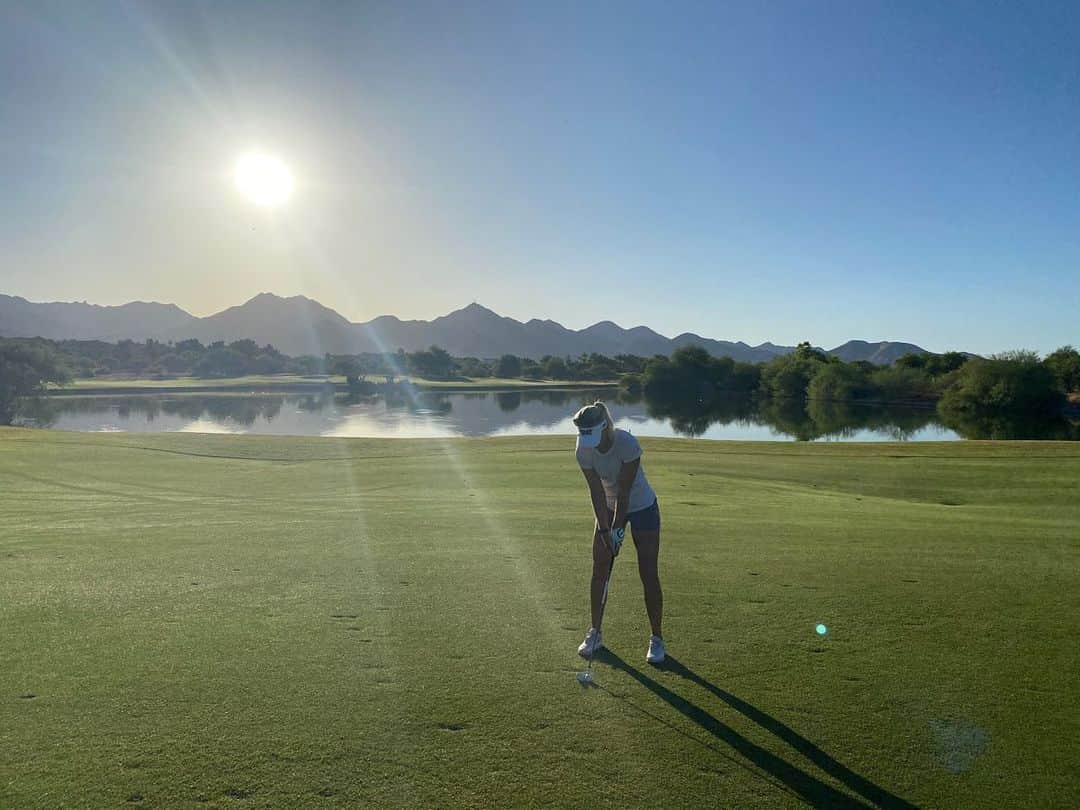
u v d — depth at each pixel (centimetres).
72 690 447
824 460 2489
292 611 614
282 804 333
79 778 350
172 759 369
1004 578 745
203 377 18475
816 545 923
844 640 555
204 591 679
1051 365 8394
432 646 533
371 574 748
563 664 502
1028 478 2069
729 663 508
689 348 12038
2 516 1255
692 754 384
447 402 9938
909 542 953
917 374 10069
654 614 516
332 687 457
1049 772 373
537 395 11762
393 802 337
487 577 737
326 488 1845
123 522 1153
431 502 1467
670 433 5766
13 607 622
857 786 358
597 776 362
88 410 8169
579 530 1032
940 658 520
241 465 2430
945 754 389
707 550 887
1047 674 493
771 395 11412
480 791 347
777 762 378
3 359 8800
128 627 567
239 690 450
